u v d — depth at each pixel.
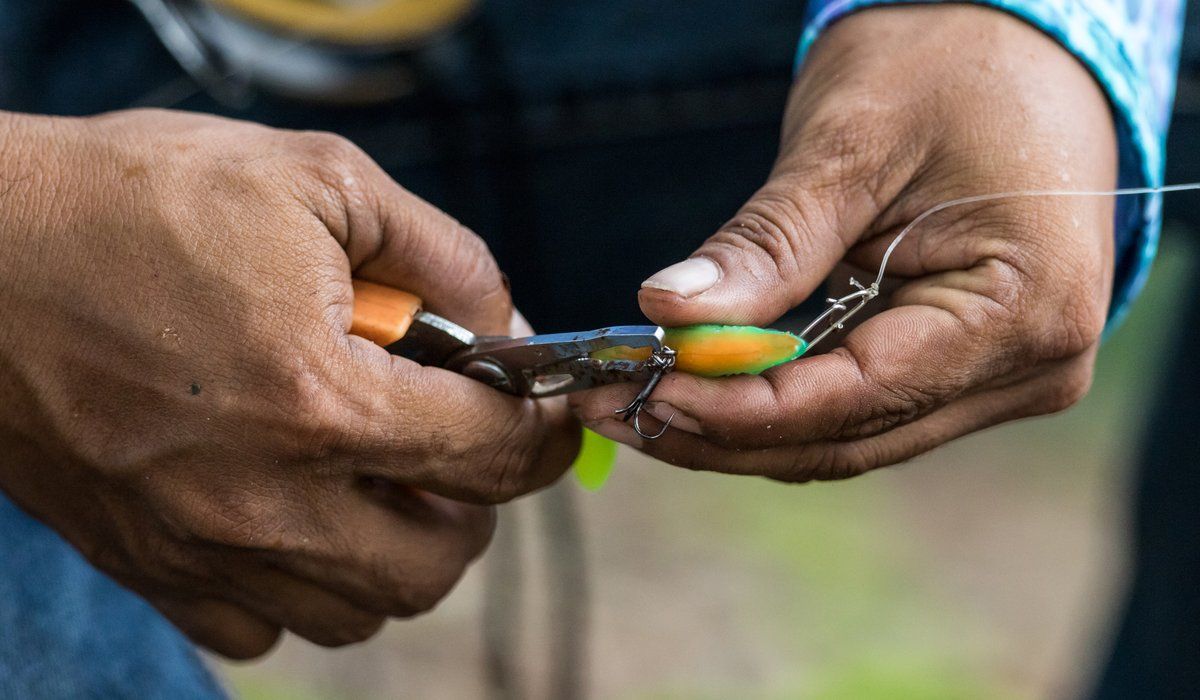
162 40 0.57
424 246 0.47
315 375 0.45
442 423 0.46
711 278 0.44
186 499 0.46
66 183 0.45
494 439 0.46
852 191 0.46
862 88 0.46
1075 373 0.47
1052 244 0.45
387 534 0.47
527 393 0.47
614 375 0.45
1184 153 0.57
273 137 0.46
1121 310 0.50
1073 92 0.46
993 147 0.45
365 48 0.57
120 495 0.47
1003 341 0.45
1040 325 0.45
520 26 0.58
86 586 0.53
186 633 0.51
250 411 0.45
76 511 0.47
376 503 0.47
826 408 0.44
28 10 0.57
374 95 0.58
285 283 0.45
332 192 0.45
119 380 0.45
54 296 0.45
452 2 0.56
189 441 0.45
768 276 0.45
